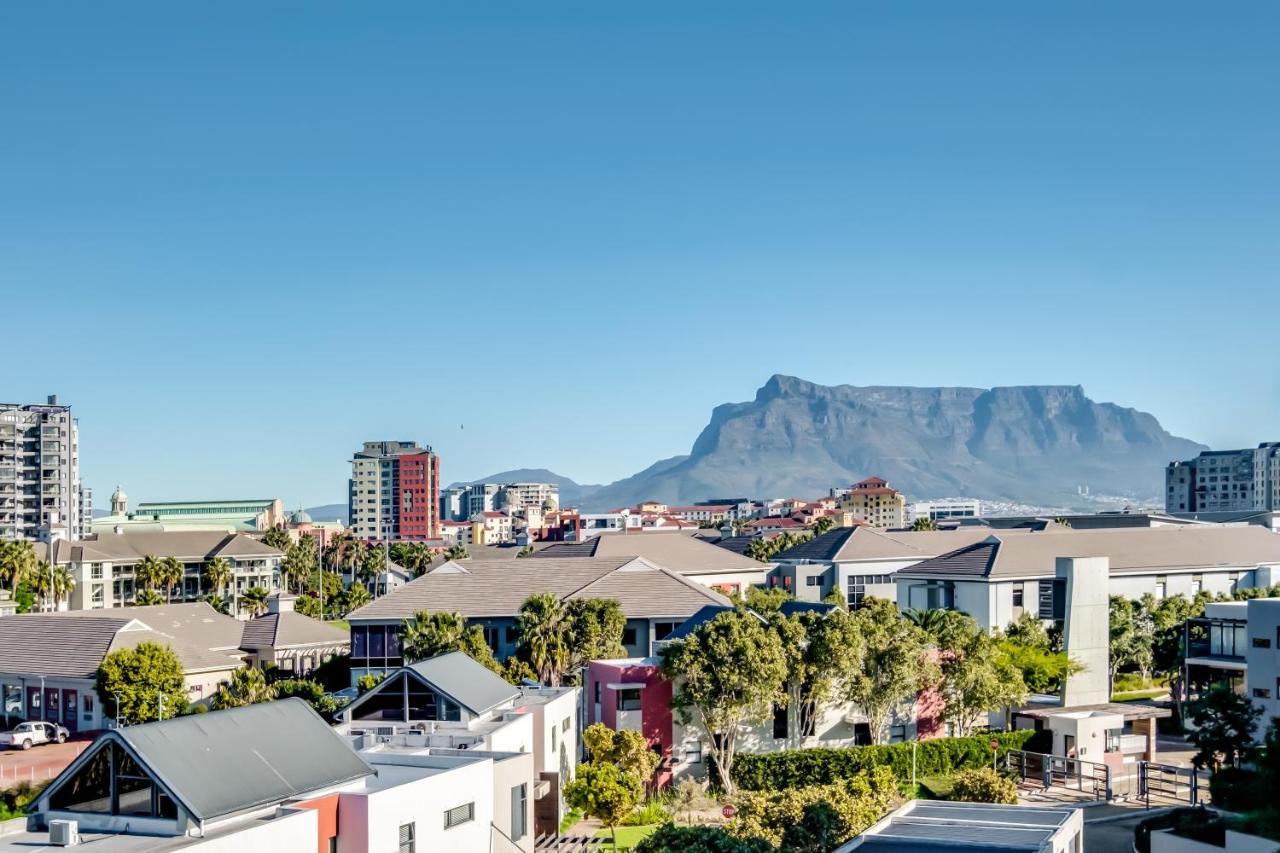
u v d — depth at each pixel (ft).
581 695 256.52
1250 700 220.43
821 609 278.46
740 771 232.12
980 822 158.20
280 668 346.95
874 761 236.22
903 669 243.81
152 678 288.10
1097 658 297.74
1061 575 299.38
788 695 245.24
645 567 368.07
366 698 185.16
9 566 497.46
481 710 182.29
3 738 276.41
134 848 106.22
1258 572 427.74
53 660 306.14
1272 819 156.25
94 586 582.35
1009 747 250.98
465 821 139.33
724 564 465.88
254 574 650.02
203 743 119.03
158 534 647.56
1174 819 185.98
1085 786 235.20
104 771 114.21
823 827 170.19
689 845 145.59
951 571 387.14
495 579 358.23
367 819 121.70
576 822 206.39
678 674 234.79
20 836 111.65
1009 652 283.59
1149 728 257.34
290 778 121.19
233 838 109.81
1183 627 280.10
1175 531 446.60
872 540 481.87
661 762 238.07
